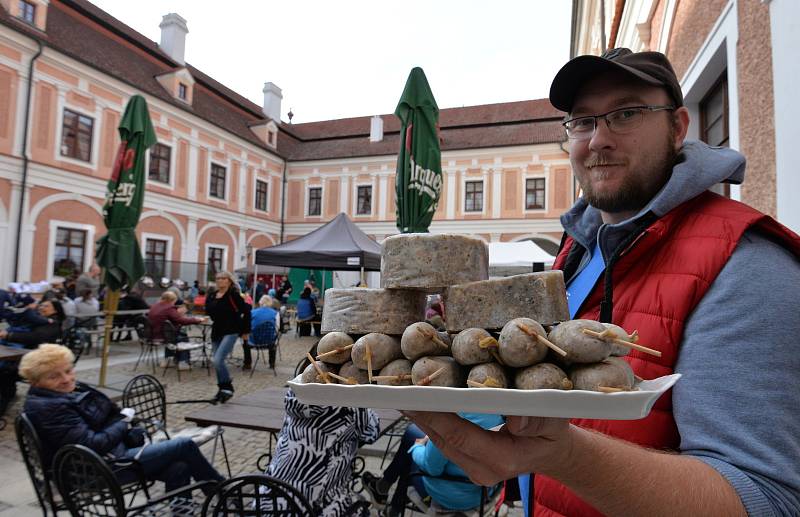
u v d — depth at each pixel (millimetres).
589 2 12039
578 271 1431
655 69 1078
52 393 2686
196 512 2635
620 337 647
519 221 24828
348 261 9086
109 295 6773
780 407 699
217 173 24484
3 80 15234
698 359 792
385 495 2904
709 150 1089
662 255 985
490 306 791
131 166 6785
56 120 16594
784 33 2180
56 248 16625
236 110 29109
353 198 28469
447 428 705
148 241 20547
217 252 24594
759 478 670
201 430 3328
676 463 709
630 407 594
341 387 735
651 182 1109
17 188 15531
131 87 19203
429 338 764
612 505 707
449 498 2477
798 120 2066
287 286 19547
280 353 10078
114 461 2607
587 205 1471
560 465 708
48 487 2453
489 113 29922
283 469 2182
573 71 1121
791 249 858
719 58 3295
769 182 2393
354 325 885
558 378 658
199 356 9766
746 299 783
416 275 891
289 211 29750
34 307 7324
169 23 25203
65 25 19188
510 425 689
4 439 4676
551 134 25750
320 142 32656
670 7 4438
